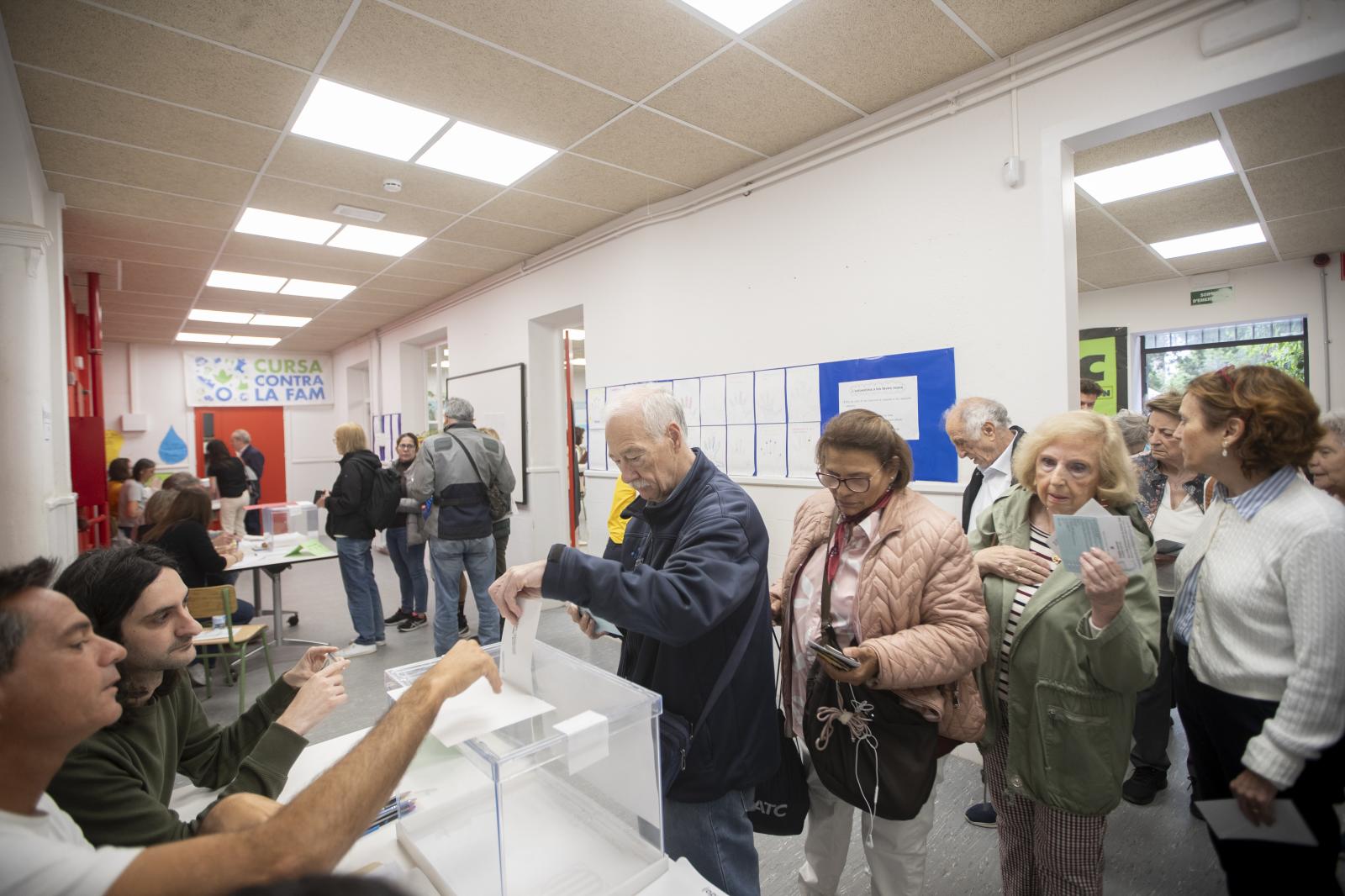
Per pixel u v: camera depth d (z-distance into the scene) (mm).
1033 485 1330
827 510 1488
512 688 1027
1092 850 1280
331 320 7199
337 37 2186
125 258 4539
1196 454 1253
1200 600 1281
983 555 1420
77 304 5809
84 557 1049
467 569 3744
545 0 2029
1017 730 1312
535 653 1093
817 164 2979
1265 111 2701
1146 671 1158
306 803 688
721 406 3488
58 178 3176
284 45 2217
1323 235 4488
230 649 3174
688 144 3043
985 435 2119
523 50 2291
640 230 3934
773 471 3238
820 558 1440
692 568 1040
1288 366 5383
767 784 1393
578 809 918
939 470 2584
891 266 2727
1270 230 4367
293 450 9570
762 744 1166
